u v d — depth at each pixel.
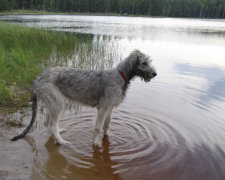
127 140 1.79
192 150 1.67
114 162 1.53
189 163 1.54
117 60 4.21
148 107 2.35
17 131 1.79
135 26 12.58
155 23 16.34
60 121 2.04
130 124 2.02
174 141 1.78
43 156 1.54
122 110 2.27
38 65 3.35
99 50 4.62
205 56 4.91
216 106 2.40
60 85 1.70
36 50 4.16
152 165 1.51
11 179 1.29
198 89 2.90
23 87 2.58
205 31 10.79
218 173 1.46
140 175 1.42
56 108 1.68
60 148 1.64
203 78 3.35
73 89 1.71
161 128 1.96
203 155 1.62
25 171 1.37
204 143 1.76
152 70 1.72
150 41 6.88
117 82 1.68
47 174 1.37
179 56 4.84
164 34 8.95
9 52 3.76
